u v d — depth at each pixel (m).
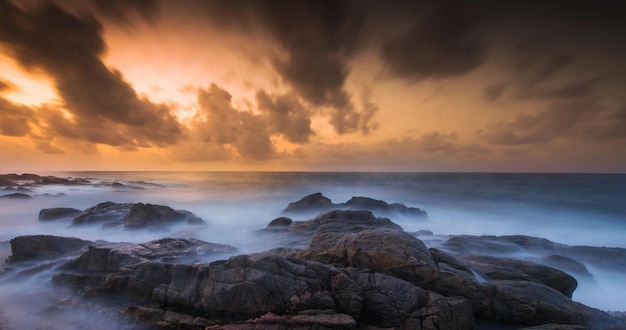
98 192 63.56
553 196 57.84
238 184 89.94
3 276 14.02
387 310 9.90
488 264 13.88
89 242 17.33
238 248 18.83
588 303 14.34
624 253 17.84
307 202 36.88
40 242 16.31
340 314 9.67
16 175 79.88
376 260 12.21
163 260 14.38
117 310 10.97
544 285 11.68
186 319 10.31
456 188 74.56
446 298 10.17
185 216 29.41
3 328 10.12
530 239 20.55
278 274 11.01
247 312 10.21
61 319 10.61
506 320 10.49
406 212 34.94
